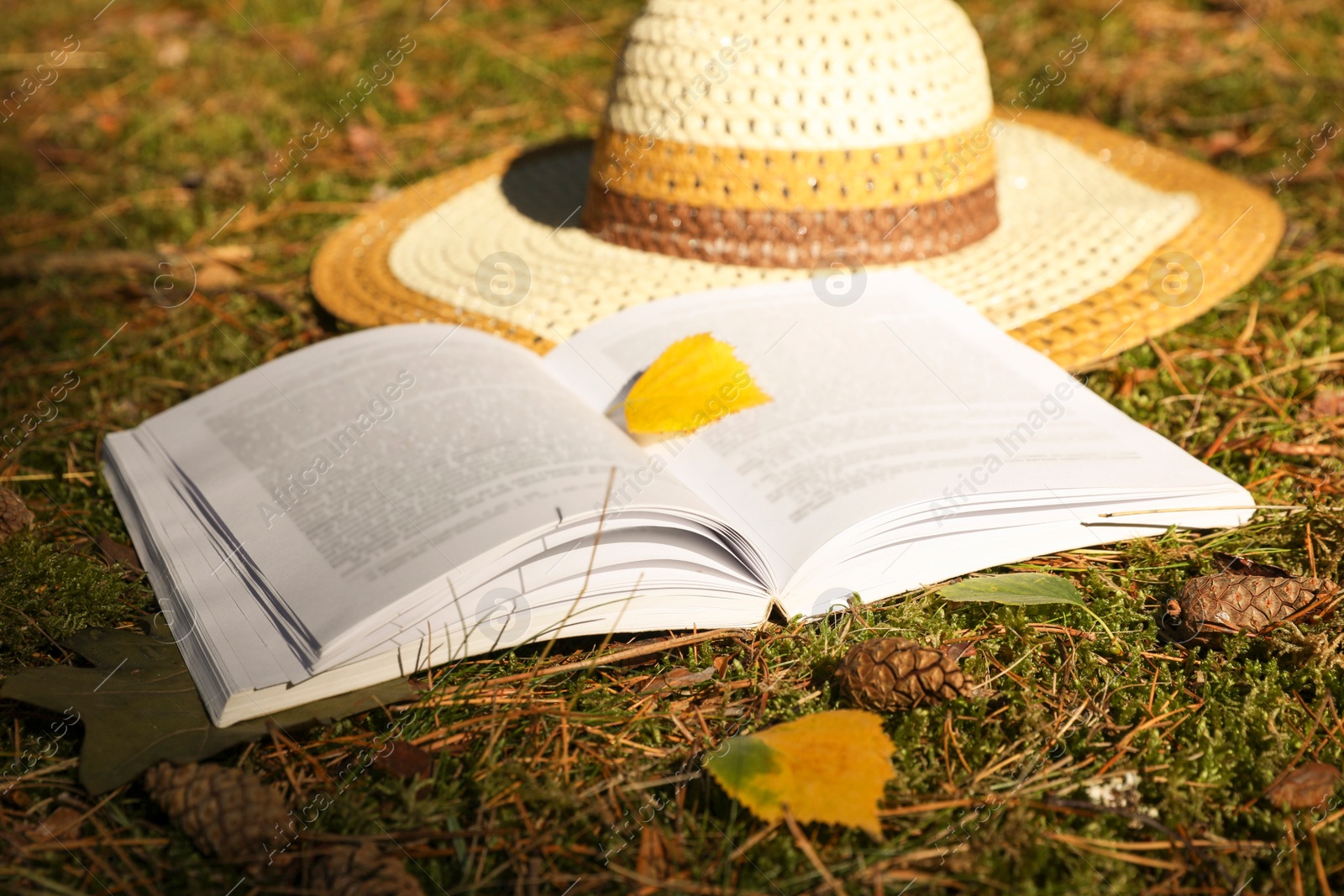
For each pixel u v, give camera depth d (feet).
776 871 2.12
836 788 2.13
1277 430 2.61
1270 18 4.50
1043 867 2.13
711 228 2.76
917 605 2.34
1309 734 2.23
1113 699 2.27
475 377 2.52
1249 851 2.14
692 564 2.31
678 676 2.31
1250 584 2.32
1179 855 2.14
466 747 2.25
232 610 2.28
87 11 5.49
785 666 2.31
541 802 2.19
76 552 2.48
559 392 2.52
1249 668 2.28
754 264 2.76
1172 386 2.72
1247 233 2.90
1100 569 2.42
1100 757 2.22
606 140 2.83
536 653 2.34
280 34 5.01
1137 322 2.68
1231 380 2.73
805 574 2.29
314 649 2.20
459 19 5.05
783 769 2.15
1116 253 2.83
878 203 2.73
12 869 2.14
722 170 2.72
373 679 2.24
